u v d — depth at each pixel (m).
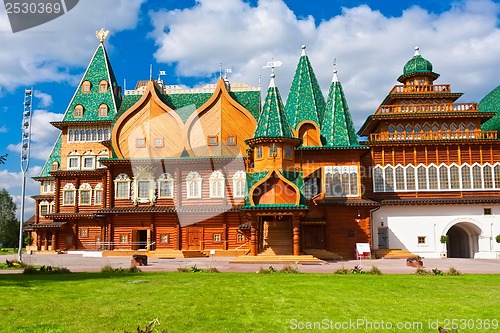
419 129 48.00
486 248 44.34
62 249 51.56
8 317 13.52
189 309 14.69
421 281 21.36
